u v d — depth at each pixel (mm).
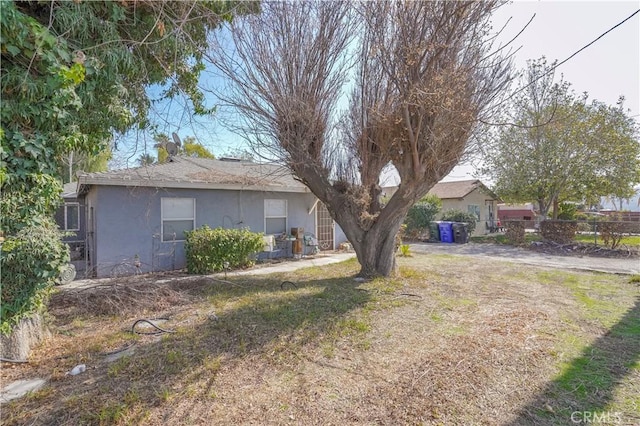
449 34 4906
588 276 7477
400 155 6254
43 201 3268
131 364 3080
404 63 5242
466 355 3268
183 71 5309
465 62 5391
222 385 2732
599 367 3027
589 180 13773
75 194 10695
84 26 3404
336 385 2744
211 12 4566
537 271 8102
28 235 3160
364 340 3695
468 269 8352
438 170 6109
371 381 2805
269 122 6070
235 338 3729
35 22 2930
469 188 20484
